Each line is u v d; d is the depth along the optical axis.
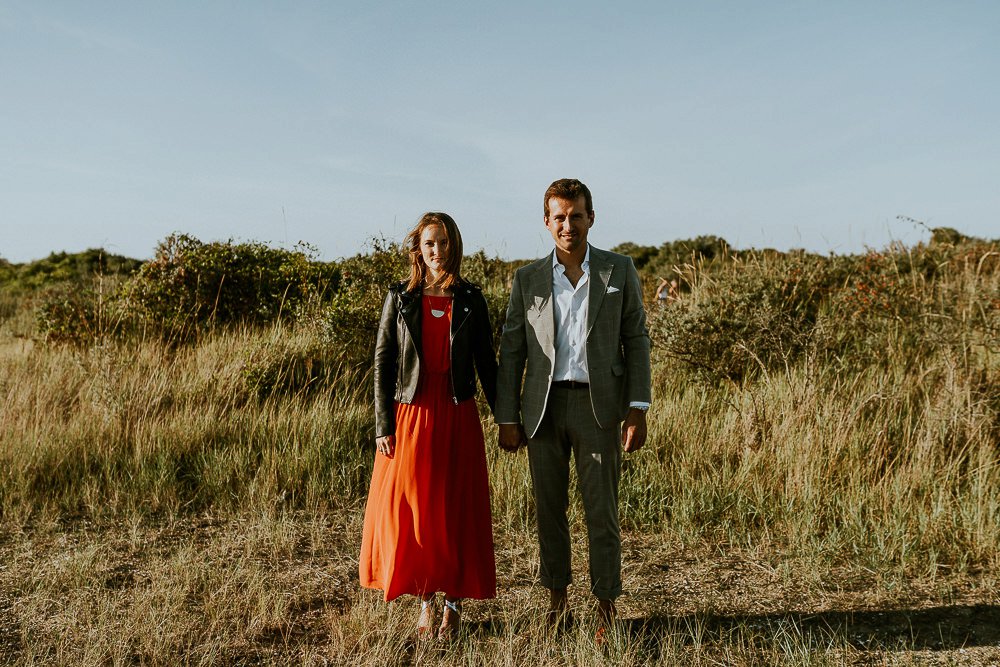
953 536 3.92
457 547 3.17
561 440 3.19
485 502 3.30
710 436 5.45
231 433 5.91
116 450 5.54
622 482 4.87
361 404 6.58
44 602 3.46
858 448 4.85
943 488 4.27
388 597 3.10
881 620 3.30
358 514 4.86
